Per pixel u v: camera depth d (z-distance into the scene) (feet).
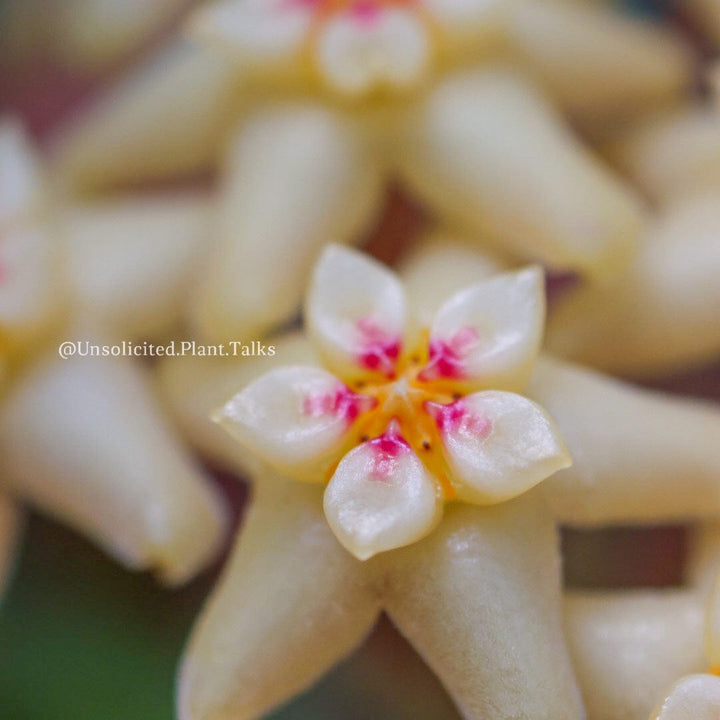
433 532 0.22
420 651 0.22
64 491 0.24
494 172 0.24
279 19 0.24
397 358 0.22
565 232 0.24
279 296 0.24
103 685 0.24
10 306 0.24
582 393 0.23
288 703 0.24
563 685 0.22
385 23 0.24
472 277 0.24
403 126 0.24
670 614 0.23
